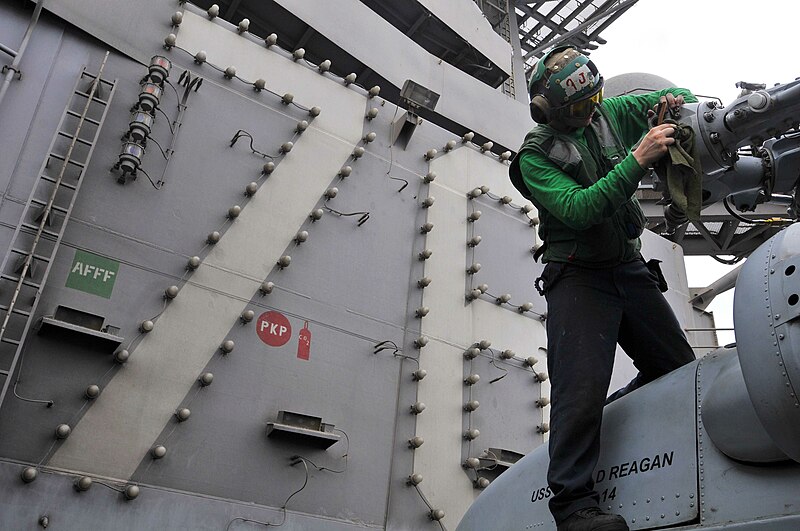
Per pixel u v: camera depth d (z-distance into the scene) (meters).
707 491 2.28
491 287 10.34
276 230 8.41
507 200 11.16
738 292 2.17
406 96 10.19
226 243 7.95
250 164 8.56
